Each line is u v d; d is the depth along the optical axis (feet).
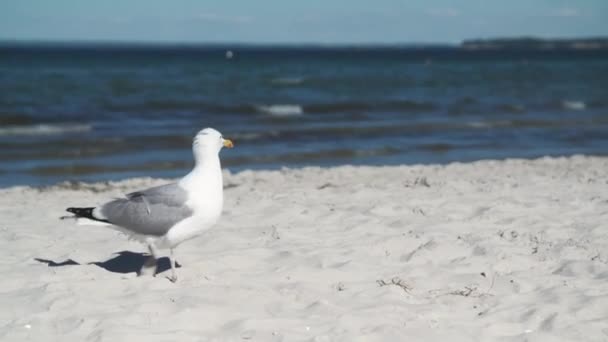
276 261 24.49
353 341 17.06
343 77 170.91
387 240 26.78
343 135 73.77
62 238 27.81
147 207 21.11
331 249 25.77
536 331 18.15
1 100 97.19
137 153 61.41
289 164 57.11
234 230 28.81
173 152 62.18
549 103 113.09
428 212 31.78
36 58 290.97
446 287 21.72
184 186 21.35
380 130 77.71
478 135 75.61
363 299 20.39
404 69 228.02
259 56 416.26
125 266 24.07
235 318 18.69
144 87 125.59
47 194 39.58
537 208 32.40
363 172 47.62
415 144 68.39
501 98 119.96
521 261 24.29
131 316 18.47
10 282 21.72
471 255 25.18
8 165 54.90
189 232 21.43
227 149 64.13
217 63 260.42
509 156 62.03
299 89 132.98
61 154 60.13
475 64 289.74
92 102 98.22
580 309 19.53
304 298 20.47
